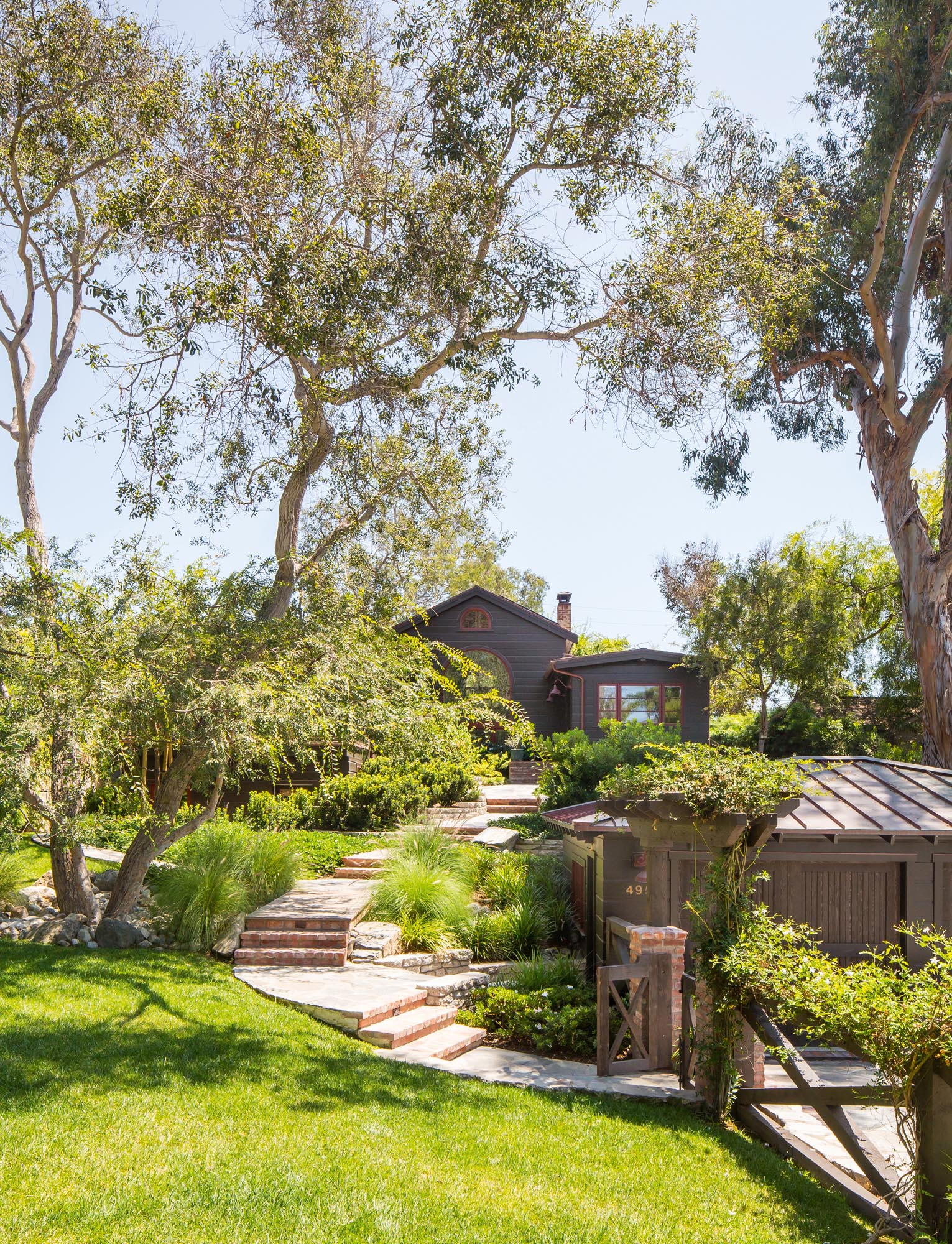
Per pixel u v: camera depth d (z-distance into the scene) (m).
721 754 7.68
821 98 21.36
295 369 10.75
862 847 11.04
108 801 12.16
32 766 9.43
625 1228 5.01
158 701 9.17
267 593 11.17
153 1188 4.80
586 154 11.11
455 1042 9.04
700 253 11.52
